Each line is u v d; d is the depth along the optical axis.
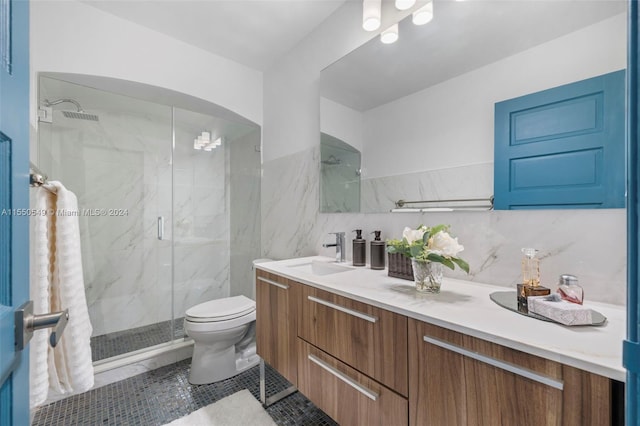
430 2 1.29
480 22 1.14
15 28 0.54
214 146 2.86
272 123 2.37
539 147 0.98
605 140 0.85
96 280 2.31
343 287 1.07
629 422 0.36
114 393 1.66
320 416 1.46
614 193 0.84
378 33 1.52
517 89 1.04
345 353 1.03
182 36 2.01
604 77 0.86
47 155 1.93
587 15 0.89
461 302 0.89
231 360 1.83
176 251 2.67
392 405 0.87
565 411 0.56
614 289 0.84
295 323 1.27
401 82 1.42
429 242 1.01
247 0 1.68
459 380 0.72
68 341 0.93
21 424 0.55
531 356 0.60
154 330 2.41
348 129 1.68
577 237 0.91
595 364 0.53
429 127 1.30
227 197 2.94
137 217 2.48
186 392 1.67
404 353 0.84
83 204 2.24
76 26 1.68
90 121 2.21
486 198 1.12
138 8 1.74
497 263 1.09
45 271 0.88
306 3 1.71
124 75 1.82
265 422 1.41
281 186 2.26
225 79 2.27
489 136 1.11
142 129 2.47
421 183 1.34
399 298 0.93
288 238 2.19
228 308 1.84
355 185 1.64
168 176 2.62
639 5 0.37
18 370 0.53
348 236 1.70
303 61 2.03
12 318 0.51
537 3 1.00
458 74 1.21
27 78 0.59
